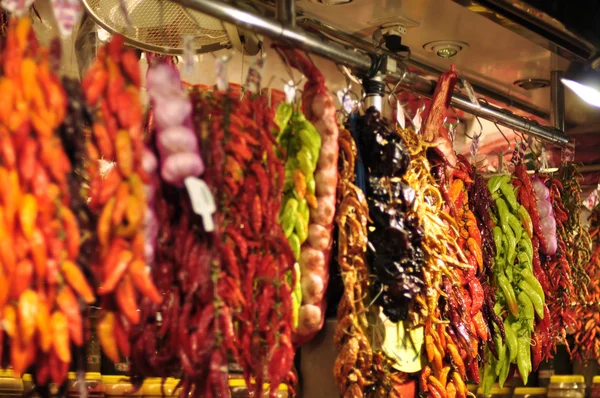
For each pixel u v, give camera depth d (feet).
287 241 6.44
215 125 6.25
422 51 11.54
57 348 5.19
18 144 5.19
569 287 10.53
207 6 6.41
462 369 8.00
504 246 9.78
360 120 7.49
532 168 12.28
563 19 10.57
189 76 9.75
